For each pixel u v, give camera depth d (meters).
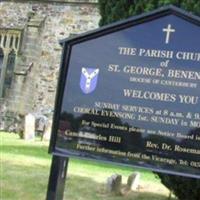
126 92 4.74
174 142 4.58
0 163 10.53
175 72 4.65
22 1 24.30
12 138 17.75
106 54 4.85
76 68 4.90
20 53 23.67
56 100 4.90
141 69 4.74
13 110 23.02
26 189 8.44
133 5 7.82
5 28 24.25
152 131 4.64
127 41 4.82
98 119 4.79
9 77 23.95
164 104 4.64
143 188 9.55
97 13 23.27
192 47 4.65
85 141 4.80
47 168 10.52
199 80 4.58
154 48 4.74
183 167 4.54
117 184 8.88
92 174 10.55
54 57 23.55
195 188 7.40
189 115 4.57
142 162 4.64
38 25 23.56
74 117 4.85
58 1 23.73
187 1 7.09
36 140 17.80
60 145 4.85
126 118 4.72
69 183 9.16
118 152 4.71
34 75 23.50
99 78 4.83
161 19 4.77
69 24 23.59
